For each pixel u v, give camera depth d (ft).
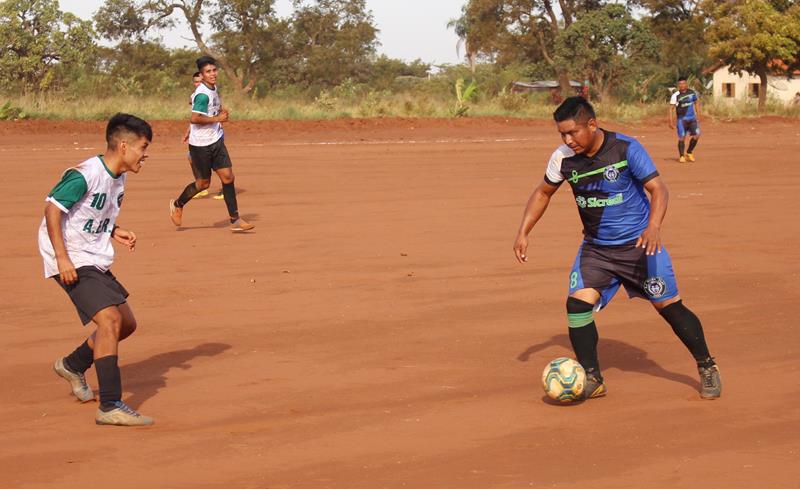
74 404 19.11
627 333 24.23
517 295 28.48
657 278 18.74
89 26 150.71
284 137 98.99
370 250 35.88
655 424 17.30
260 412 18.34
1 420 18.07
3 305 27.61
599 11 187.73
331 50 222.69
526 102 139.13
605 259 19.03
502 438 16.67
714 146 90.99
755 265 32.71
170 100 127.65
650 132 117.70
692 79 194.29
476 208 46.98
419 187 55.77
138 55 206.49
